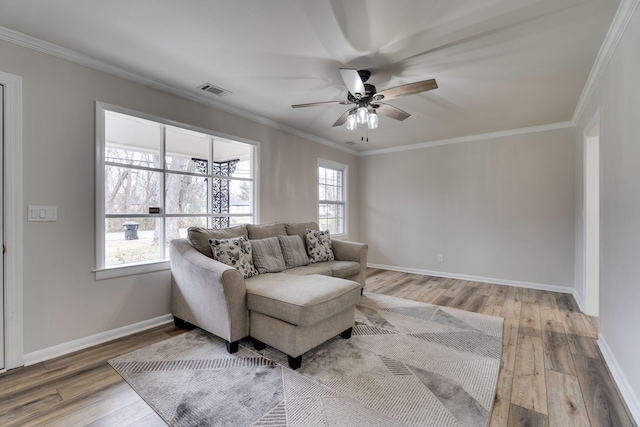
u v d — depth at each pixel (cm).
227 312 230
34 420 159
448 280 482
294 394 182
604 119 237
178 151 439
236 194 454
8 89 209
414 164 542
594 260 324
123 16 192
